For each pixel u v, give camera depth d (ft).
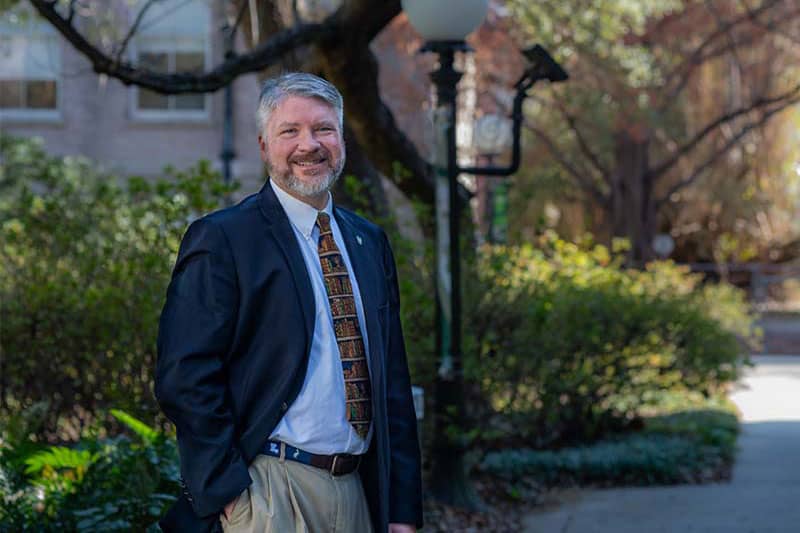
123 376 33.47
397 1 35.60
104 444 26.11
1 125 114.93
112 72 32.04
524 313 36.91
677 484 37.45
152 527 20.63
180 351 13.14
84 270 34.55
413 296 34.09
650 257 125.39
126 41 32.01
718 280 148.66
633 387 43.55
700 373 45.96
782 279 145.89
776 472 39.24
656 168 124.77
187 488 13.24
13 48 112.78
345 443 13.80
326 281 13.98
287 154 13.80
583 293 41.52
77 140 115.24
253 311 13.44
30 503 22.88
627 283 47.73
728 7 113.50
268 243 13.67
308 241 14.06
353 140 40.29
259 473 13.46
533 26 78.48
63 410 34.37
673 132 122.11
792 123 132.67
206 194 33.78
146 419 32.30
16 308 33.83
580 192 130.41
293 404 13.53
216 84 33.71
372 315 14.19
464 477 32.17
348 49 36.70
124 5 98.73
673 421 47.37
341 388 13.79
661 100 112.88
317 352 13.70
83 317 33.53
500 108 95.30
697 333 44.96
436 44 31.24
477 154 63.41
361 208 39.93
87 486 23.09
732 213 135.95
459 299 31.99
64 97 115.24
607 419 43.21
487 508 32.22
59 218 35.76
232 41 35.50
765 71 126.11
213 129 115.44
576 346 40.09
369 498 14.19
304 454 13.57
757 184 135.64
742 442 45.98
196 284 13.38
